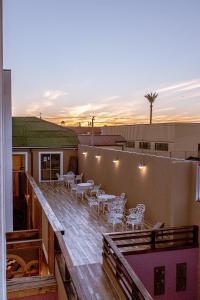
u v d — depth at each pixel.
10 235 9.06
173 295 7.92
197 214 8.17
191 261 8.04
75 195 13.76
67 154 17.61
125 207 11.45
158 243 7.88
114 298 5.58
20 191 16.59
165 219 8.80
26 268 8.25
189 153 16.61
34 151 16.69
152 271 7.70
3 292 1.27
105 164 13.60
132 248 7.78
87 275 6.44
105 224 9.72
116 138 23.22
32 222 11.40
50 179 17.16
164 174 8.85
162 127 18.62
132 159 11.02
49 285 5.57
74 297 4.48
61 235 5.79
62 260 5.48
